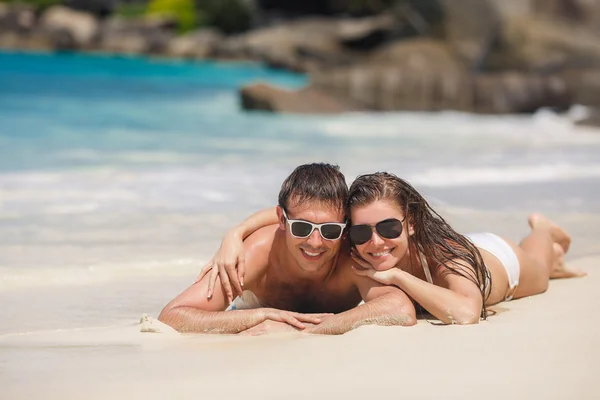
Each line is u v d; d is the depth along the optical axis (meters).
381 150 16.25
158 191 10.86
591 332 5.03
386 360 4.47
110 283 6.91
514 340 4.84
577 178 12.50
